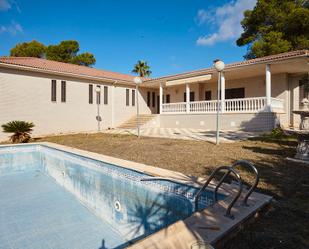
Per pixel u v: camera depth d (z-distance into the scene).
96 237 4.89
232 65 16.25
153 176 4.95
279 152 7.74
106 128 22.59
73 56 42.16
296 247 2.30
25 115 17.39
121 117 23.92
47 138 15.93
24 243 4.56
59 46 40.06
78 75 19.77
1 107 16.25
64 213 6.05
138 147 9.66
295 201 3.57
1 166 10.48
